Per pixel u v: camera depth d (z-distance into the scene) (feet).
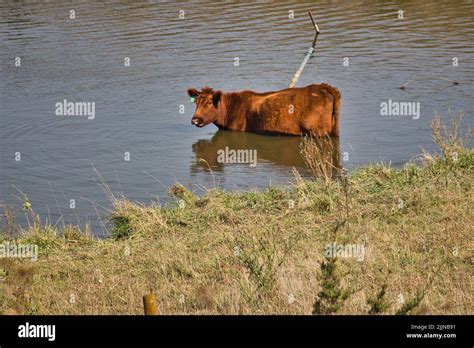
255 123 70.03
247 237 42.63
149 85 82.58
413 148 63.57
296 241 40.24
